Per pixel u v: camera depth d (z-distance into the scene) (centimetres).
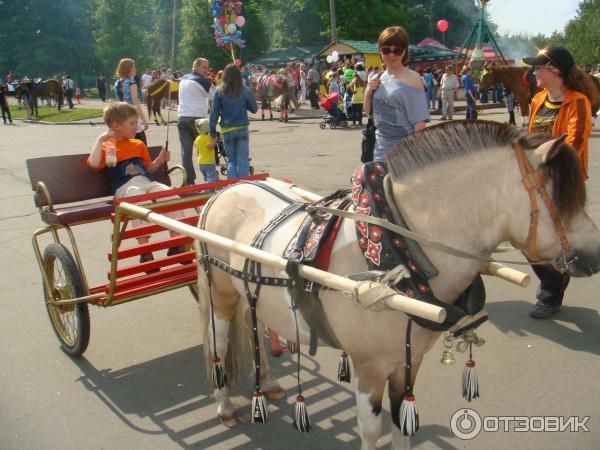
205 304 345
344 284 225
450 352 259
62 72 5359
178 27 4181
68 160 473
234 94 777
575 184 223
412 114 401
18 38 5400
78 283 403
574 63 399
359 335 248
